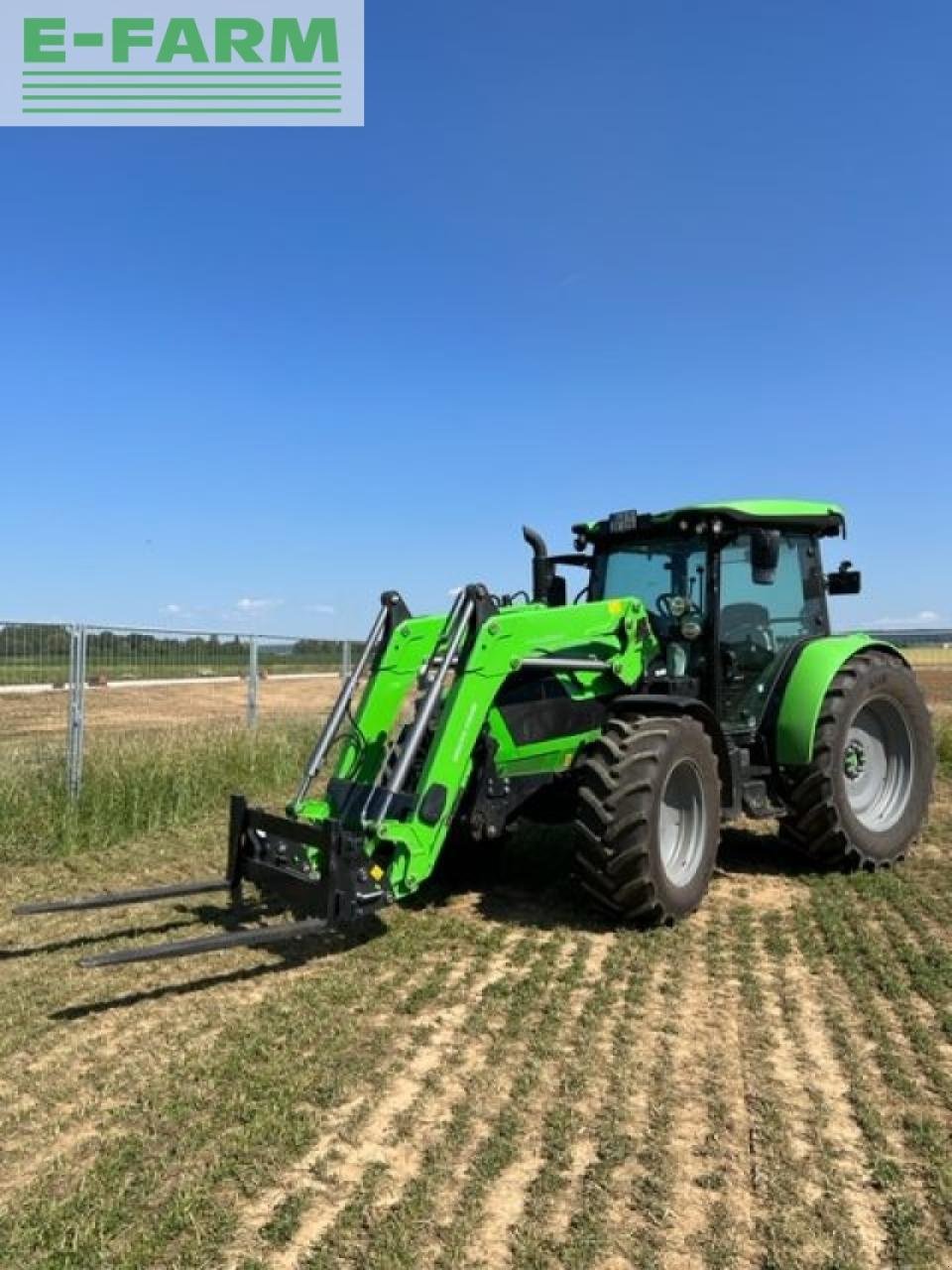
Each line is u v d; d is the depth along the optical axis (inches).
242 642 430.6
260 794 354.0
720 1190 114.7
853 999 170.9
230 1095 136.3
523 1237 105.2
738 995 173.0
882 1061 146.5
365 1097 135.9
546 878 250.1
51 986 177.6
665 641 249.6
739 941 200.4
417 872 187.5
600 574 273.6
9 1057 149.7
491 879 248.5
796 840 256.8
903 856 266.8
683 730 209.6
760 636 255.3
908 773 270.2
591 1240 104.9
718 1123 129.3
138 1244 104.2
